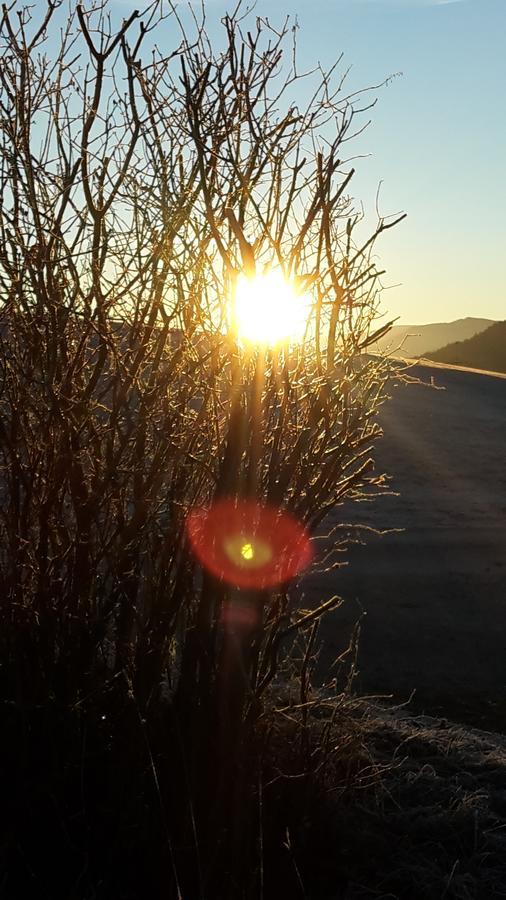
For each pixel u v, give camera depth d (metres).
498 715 8.61
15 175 3.27
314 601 12.07
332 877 3.54
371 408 3.69
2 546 3.40
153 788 3.31
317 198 3.37
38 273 3.29
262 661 3.49
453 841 3.85
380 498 18.44
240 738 3.32
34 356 3.32
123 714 3.35
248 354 3.34
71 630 3.33
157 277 3.34
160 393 3.39
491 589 12.66
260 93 3.39
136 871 3.22
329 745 4.04
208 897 3.18
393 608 11.87
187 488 3.45
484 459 21.77
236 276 3.25
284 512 3.41
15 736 3.30
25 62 3.36
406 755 4.63
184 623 3.51
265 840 3.44
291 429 3.51
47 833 3.24
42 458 3.34
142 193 3.30
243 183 3.29
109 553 3.38
